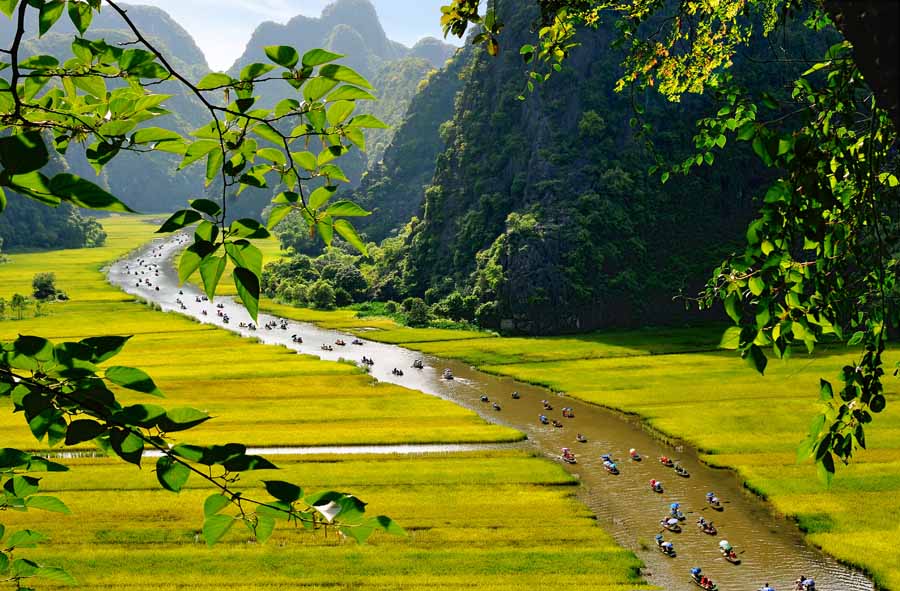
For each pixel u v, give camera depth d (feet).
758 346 26.73
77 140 19.42
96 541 157.07
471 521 170.81
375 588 138.31
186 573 143.13
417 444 237.45
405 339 457.68
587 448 232.12
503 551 154.81
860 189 27.40
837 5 16.03
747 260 25.46
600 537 162.30
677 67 53.67
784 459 211.20
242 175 18.33
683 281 520.01
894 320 27.55
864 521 166.91
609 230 529.86
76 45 17.47
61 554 149.79
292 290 624.59
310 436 241.55
